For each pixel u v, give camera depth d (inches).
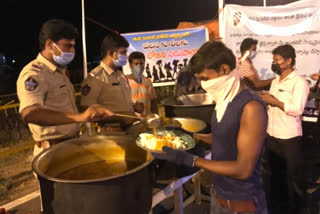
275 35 157.1
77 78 530.9
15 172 174.6
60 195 54.7
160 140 72.8
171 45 177.5
